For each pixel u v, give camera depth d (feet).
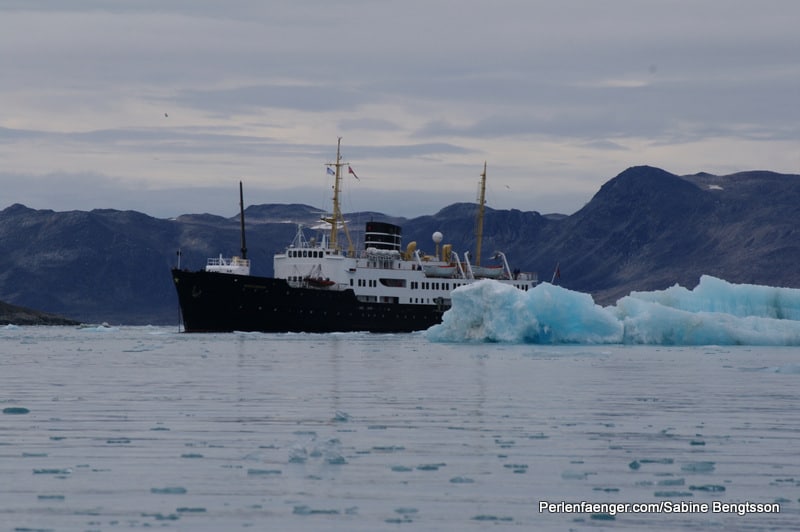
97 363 268.62
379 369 242.58
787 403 168.86
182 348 344.28
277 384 201.46
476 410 156.87
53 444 122.72
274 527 85.25
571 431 134.41
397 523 86.69
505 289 381.81
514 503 93.56
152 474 104.73
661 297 432.66
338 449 118.42
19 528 84.69
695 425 140.87
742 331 387.34
